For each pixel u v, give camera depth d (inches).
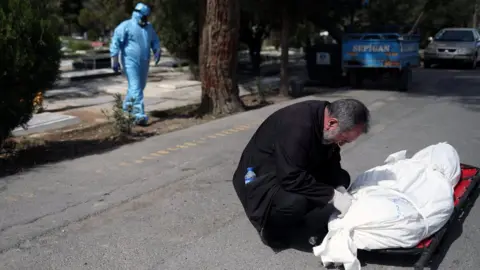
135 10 360.8
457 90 551.2
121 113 334.3
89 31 1264.8
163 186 227.5
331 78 612.1
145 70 369.4
